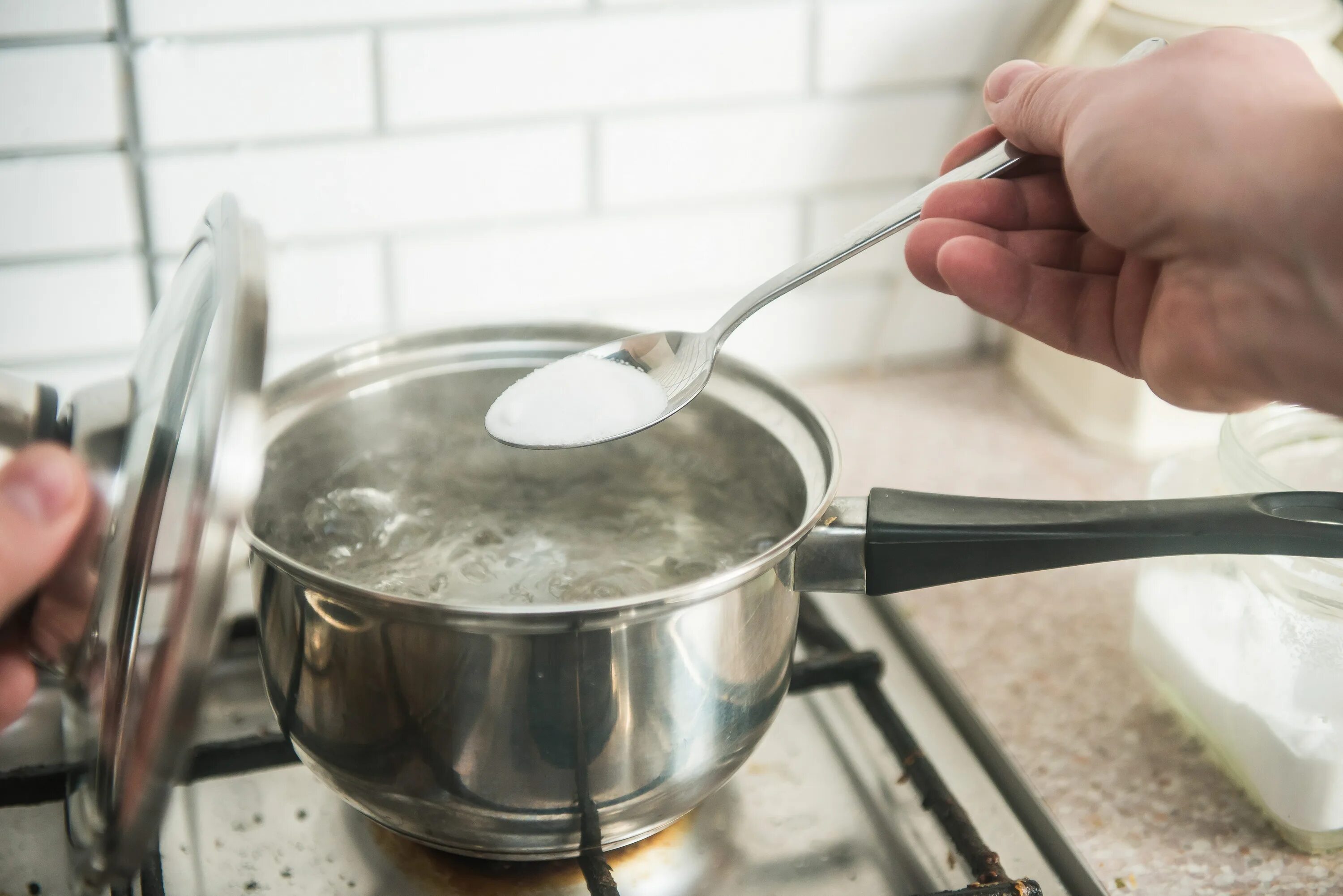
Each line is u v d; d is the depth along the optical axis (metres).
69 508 0.40
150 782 0.35
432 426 0.63
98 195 0.72
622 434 0.52
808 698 0.64
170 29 0.70
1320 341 0.41
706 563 0.60
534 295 0.84
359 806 0.47
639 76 0.79
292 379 0.57
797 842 0.55
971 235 0.56
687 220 0.85
